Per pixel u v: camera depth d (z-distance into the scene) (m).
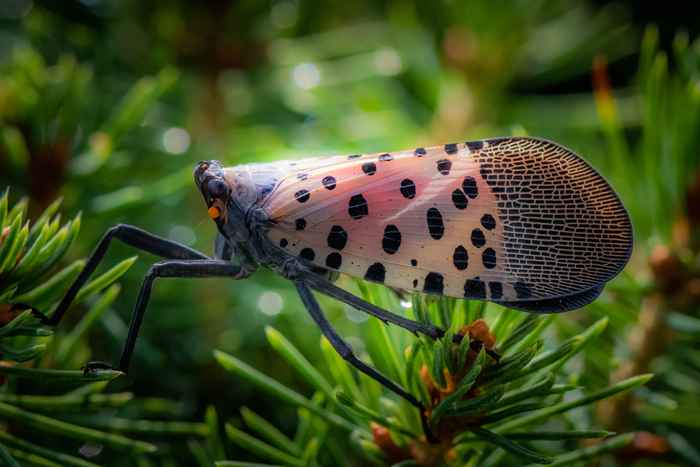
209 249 0.14
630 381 0.11
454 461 0.11
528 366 0.11
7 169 0.13
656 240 0.13
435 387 0.11
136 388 0.13
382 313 0.11
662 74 0.13
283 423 0.13
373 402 0.12
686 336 0.13
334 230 0.11
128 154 0.14
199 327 0.13
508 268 0.11
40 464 0.11
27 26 0.14
